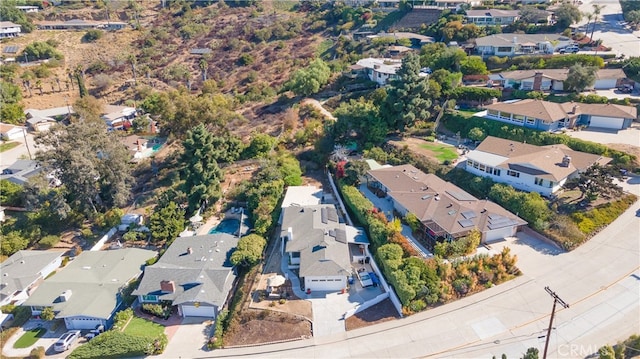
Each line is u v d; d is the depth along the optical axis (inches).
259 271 2036.2
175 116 3206.2
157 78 5403.5
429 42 4648.1
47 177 2984.7
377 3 6077.8
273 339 1670.8
